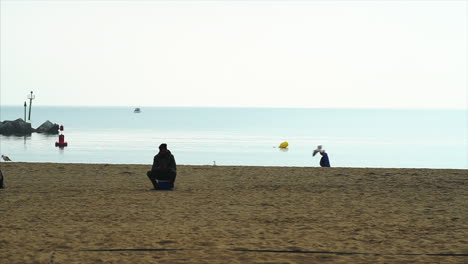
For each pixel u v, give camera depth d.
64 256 9.89
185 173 25.88
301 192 19.56
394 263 9.42
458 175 24.89
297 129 167.75
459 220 13.82
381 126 195.38
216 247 10.66
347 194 19.00
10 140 110.94
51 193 19.03
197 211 15.20
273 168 27.97
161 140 112.44
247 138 120.88
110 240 11.30
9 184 21.78
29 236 11.67
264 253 10.16
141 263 9.39
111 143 103.31
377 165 70.12
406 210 15.48
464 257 9.85
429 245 10.89
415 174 25.25
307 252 10.23
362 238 11.58
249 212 15.06
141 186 21.44
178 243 11.02
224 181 23.03
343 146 101.31
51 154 80.44
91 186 21.38
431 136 133.62
